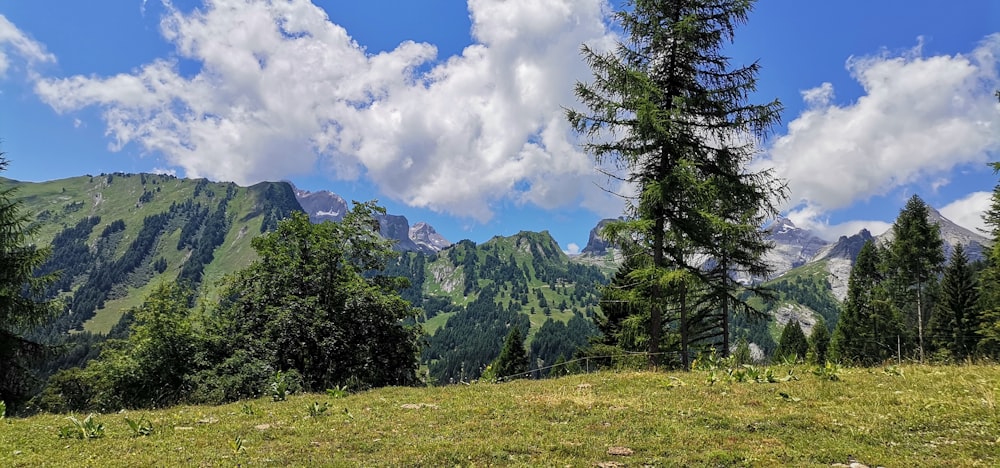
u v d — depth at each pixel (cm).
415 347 2914
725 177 1756
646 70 1777
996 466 597
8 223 2075
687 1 1731
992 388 962
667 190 1620
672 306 2042
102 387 2450
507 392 1276
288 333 2419
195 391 1994
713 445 730
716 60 1767
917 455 656
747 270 2397
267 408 1191
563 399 1086
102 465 706
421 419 965
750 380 1216
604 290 1934
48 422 1095
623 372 1574
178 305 2516
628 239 1794
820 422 815
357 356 2570
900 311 4856
